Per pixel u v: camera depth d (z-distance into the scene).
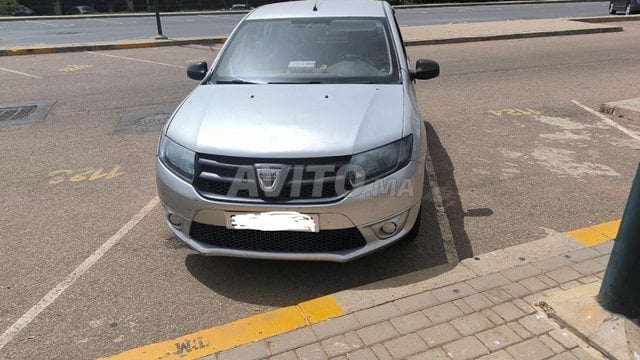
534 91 9.18
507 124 7.15
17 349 2.88
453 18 26.36
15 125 7.28
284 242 3.20
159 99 8.73
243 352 2.74
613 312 2.73
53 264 3.73
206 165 3.19
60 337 2.97
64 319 3.13
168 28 22.22
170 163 3.39
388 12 4.88
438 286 3.28
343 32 4.50
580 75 10.59
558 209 4.49
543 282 3.24
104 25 24.50
